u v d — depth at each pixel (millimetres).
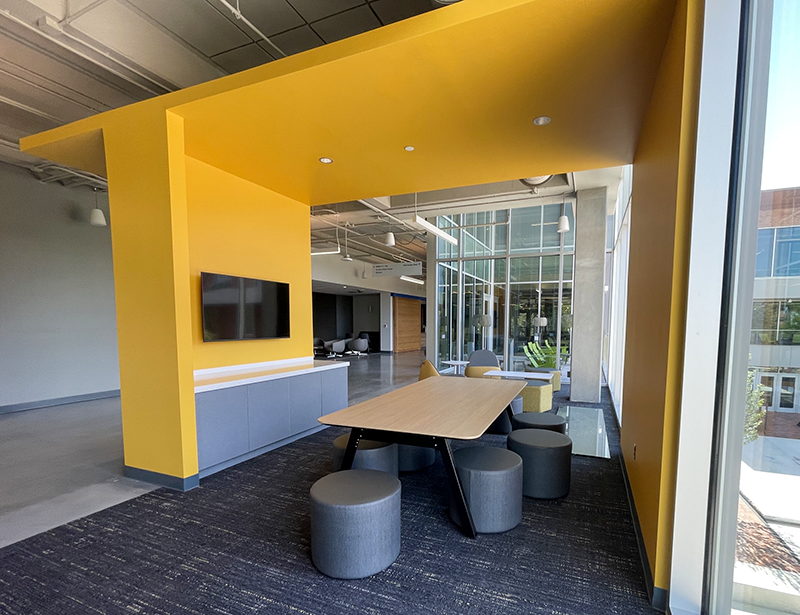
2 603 1765
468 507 2297
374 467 2729
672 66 1838
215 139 3211
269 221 4652
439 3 1943
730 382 1505
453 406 2771
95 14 2846
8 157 5258
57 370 6074
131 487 2982
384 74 2279
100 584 1885
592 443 4082
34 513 2584
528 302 8383
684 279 1637
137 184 2932
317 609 1698
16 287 5660
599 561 2035
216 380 3410
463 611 1678
